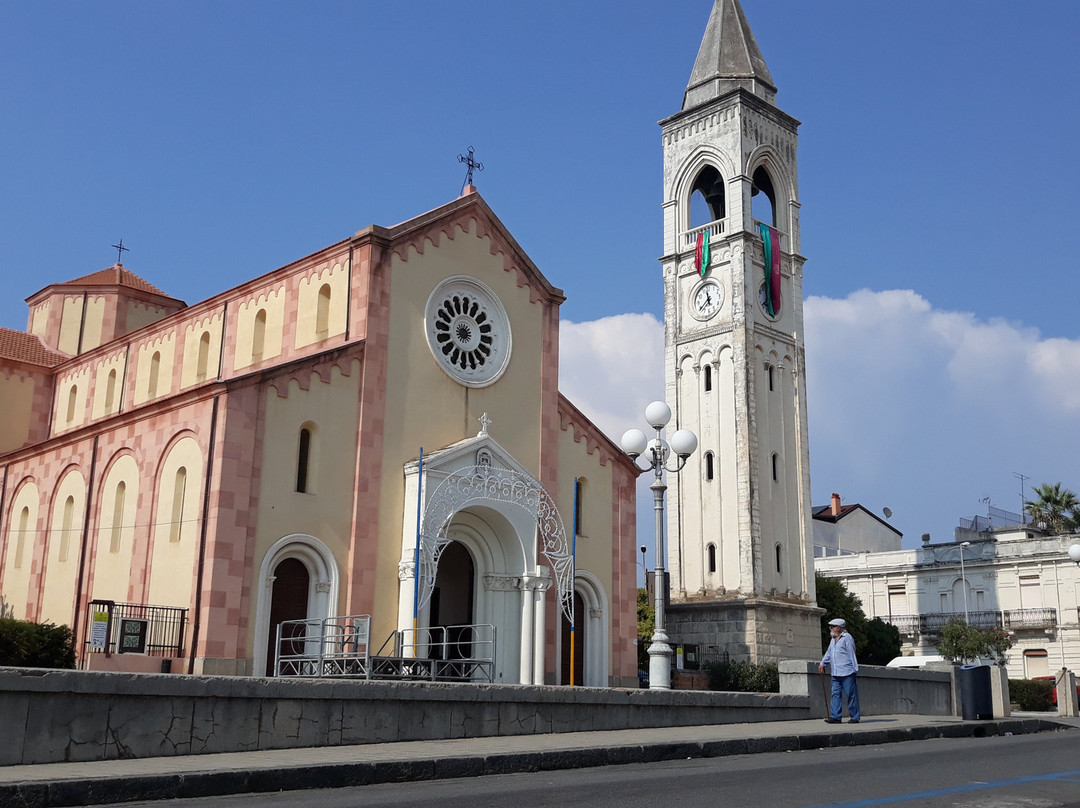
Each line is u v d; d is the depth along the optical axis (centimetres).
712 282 6275
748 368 5975
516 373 3978
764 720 2436
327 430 3341
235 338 4125
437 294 3775
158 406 3331
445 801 1208
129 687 1516
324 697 1728
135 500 3372
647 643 6412
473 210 3956
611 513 4194
